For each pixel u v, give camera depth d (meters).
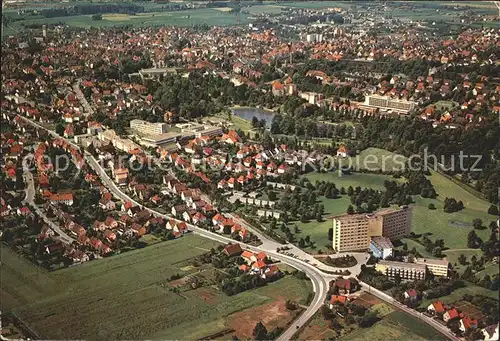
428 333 157.25
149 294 177.62
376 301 171.25
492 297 171.75
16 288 181.50
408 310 167.12
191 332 160.25
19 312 171.12
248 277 181.25
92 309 170.88
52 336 160.00
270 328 160.50
